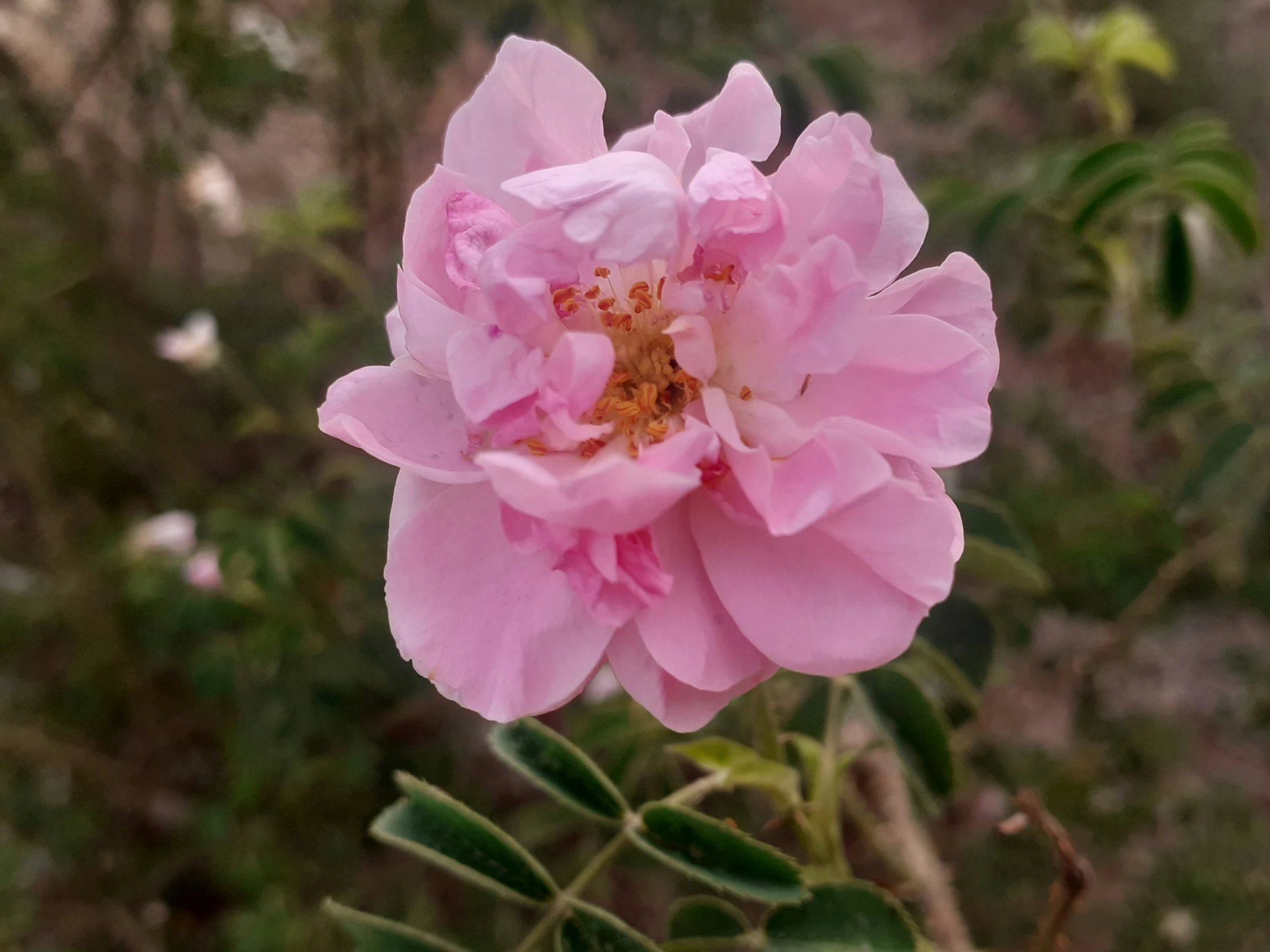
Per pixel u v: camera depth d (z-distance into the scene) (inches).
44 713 11.6
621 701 7.3
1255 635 11.2
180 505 12.0
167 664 11.8
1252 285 10.4
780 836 8.4
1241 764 10.9
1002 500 9.4
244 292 12.4
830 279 3.5
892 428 3.7
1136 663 11.3
